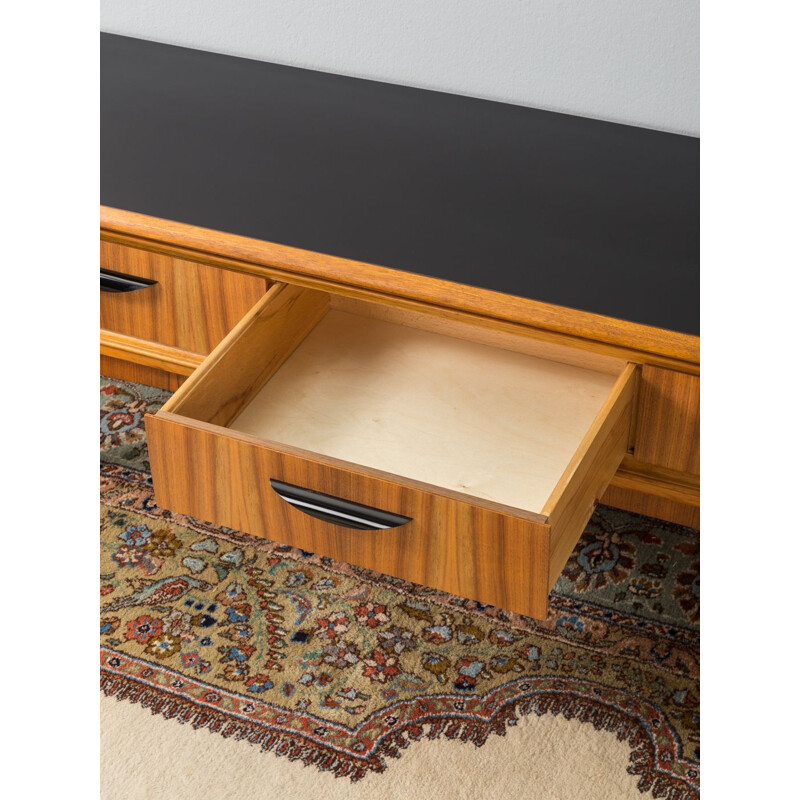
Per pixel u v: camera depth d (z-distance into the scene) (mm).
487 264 1174
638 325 1081
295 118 1462
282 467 1033
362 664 1195
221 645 1217
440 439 1225
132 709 1147
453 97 1521
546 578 979
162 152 1374
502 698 1158
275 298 1246
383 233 1223
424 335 1388
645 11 1349
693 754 1101
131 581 1294
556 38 1417
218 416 1198
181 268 1273
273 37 1579
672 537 1345
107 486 1429
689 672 1185
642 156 1388
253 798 1062
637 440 1178
